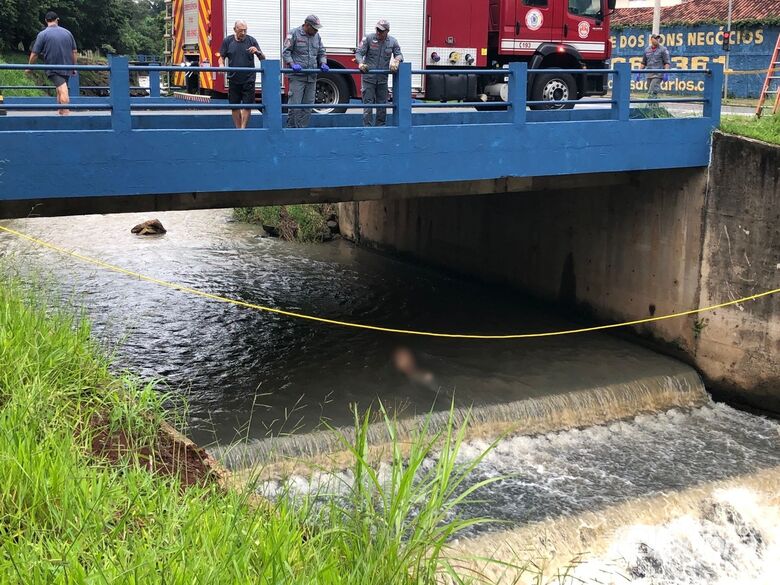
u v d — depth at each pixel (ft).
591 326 50.65
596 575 28.02
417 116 49.52
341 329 48.93
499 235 57.67
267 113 33.47
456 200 61.36
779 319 40.50
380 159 35.91
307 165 34.53
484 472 33.47
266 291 56.95
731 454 36.73
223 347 44.98
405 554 15.07
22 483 15.39
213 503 16.17
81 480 15.88
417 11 50.55
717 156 42.75
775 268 40.42
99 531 14.34
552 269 53.72
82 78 124.36
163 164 31.91
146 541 14.51
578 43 55.31
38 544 13.76
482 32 52.60
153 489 16.98
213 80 45.96
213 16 45.91
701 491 33.09
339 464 32.24
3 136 29.37
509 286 57.47
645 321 46.98
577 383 41.11
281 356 43.80
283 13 47.03
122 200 36.47
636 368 43.80
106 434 20.21
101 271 59.31
